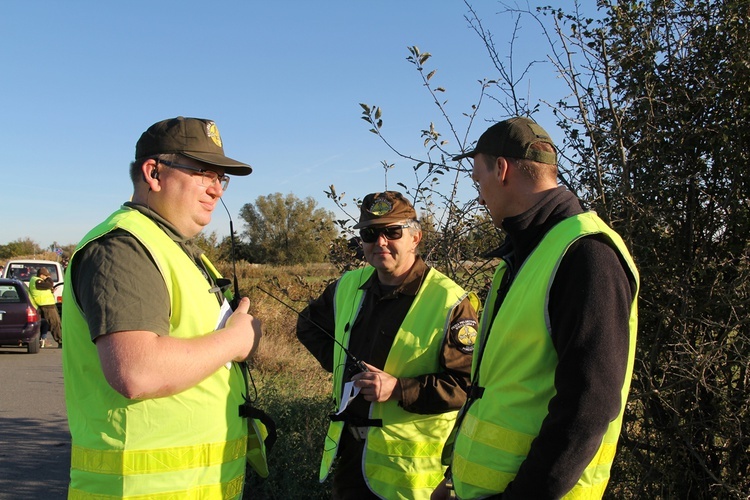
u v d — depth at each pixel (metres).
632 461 3.36
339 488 2.88
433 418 2.79
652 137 3.36
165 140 2.06
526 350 1.84
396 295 2.91
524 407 1.83
